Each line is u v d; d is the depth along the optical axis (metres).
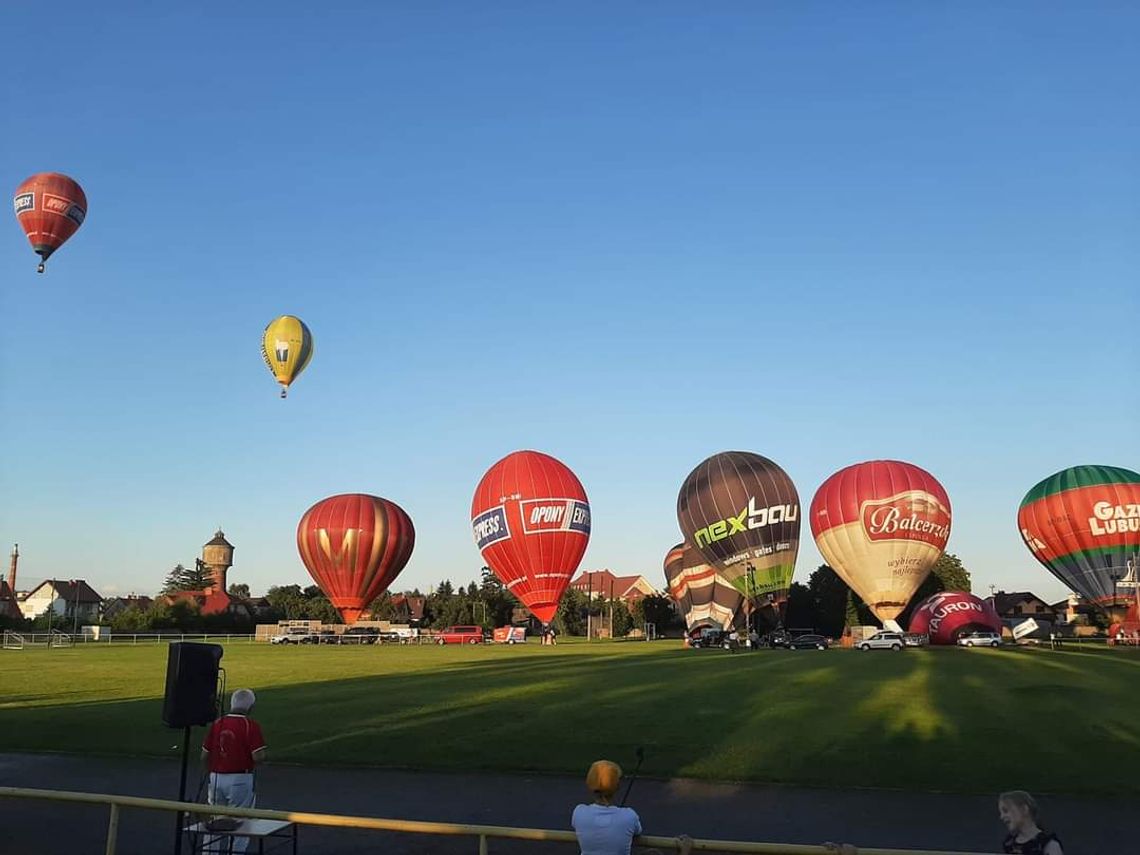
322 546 66.62
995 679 27.61
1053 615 117.12
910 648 51.72
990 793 12.80
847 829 11.02
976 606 55.72
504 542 57.22
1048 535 55.12
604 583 155.62
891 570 54.12
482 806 12.33
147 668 36.88
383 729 18.30
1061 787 13.05
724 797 12.68
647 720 19.20
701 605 71.69
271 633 79.69
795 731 17.61
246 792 8.95
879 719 18.95
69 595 135.38
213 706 9.15
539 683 27.70
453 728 18.36
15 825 11.24
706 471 58.66
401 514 68.75
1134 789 12.94
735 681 27.72
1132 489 52.88
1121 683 26.00
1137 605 52.19
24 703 23.36
